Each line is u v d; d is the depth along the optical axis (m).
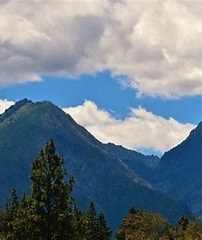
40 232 81.50
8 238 83.88
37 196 83.94
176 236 171.62
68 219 83.06
